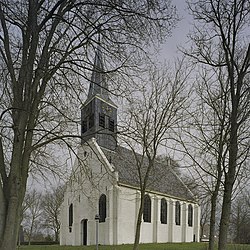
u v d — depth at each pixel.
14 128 9.33
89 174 14.68
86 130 14.07
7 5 10.39
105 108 14.16
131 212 50.38
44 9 10.65
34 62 10.41
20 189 9.20
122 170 49.78
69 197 55.62
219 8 10.62
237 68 10.39
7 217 8.76
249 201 32.16
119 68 11.86
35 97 10.20
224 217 10.17
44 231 83.50
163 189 56.78
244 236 36.53
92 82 12.16
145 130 20.52
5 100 11.38
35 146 10.20
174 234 58.00
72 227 53.94
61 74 11.98
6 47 9.89
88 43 11.53
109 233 47.94
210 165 16.95
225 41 10.57
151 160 21.11
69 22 10.77
